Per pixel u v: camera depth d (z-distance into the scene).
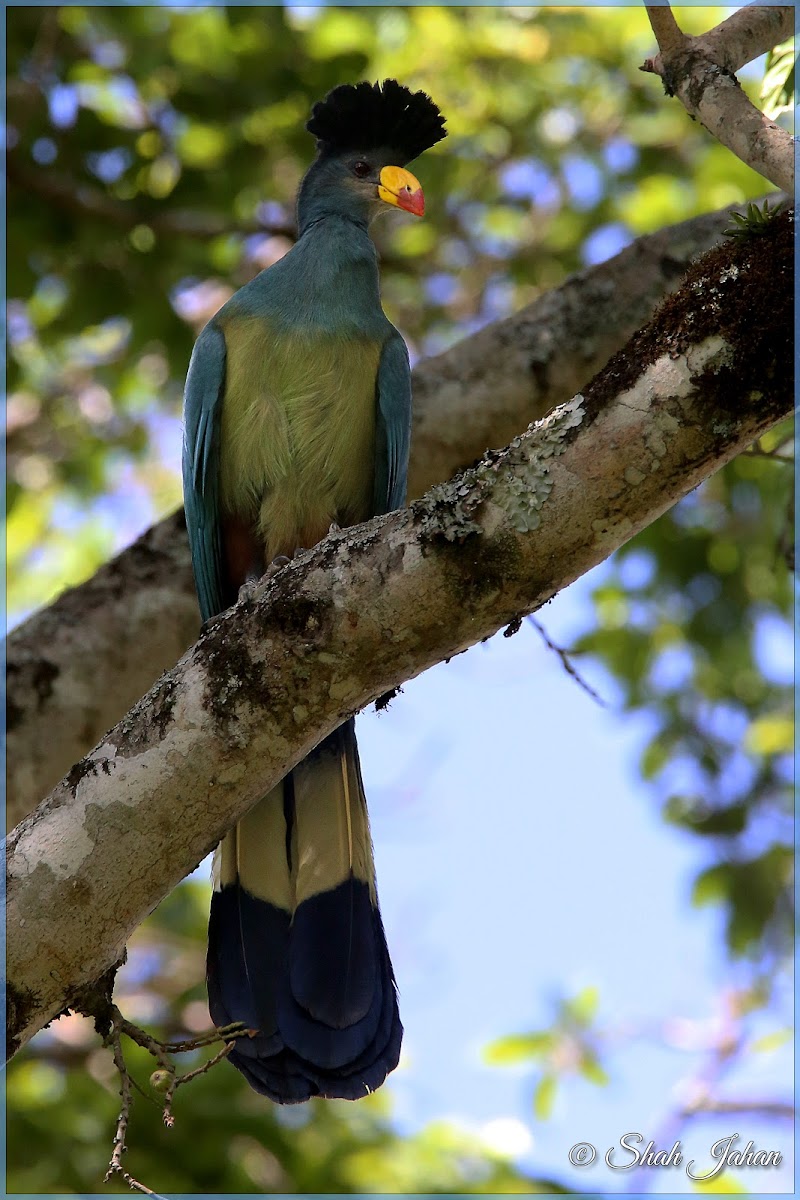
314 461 8.10
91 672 8.77
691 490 5.09
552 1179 10.84
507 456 5.15
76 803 5.27
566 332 9.81
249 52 12.87
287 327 8.14
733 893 12.65
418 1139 11.20
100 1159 10.27
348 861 7.15
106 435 15.41
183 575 9.07
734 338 4.84
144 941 12.93
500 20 14.84
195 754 5.28
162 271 13.07
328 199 9.33
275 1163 10.73
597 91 14.75
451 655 5.34
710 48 6.09
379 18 14.49
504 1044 12.12
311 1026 6.70
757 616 13.03
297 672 5.26
